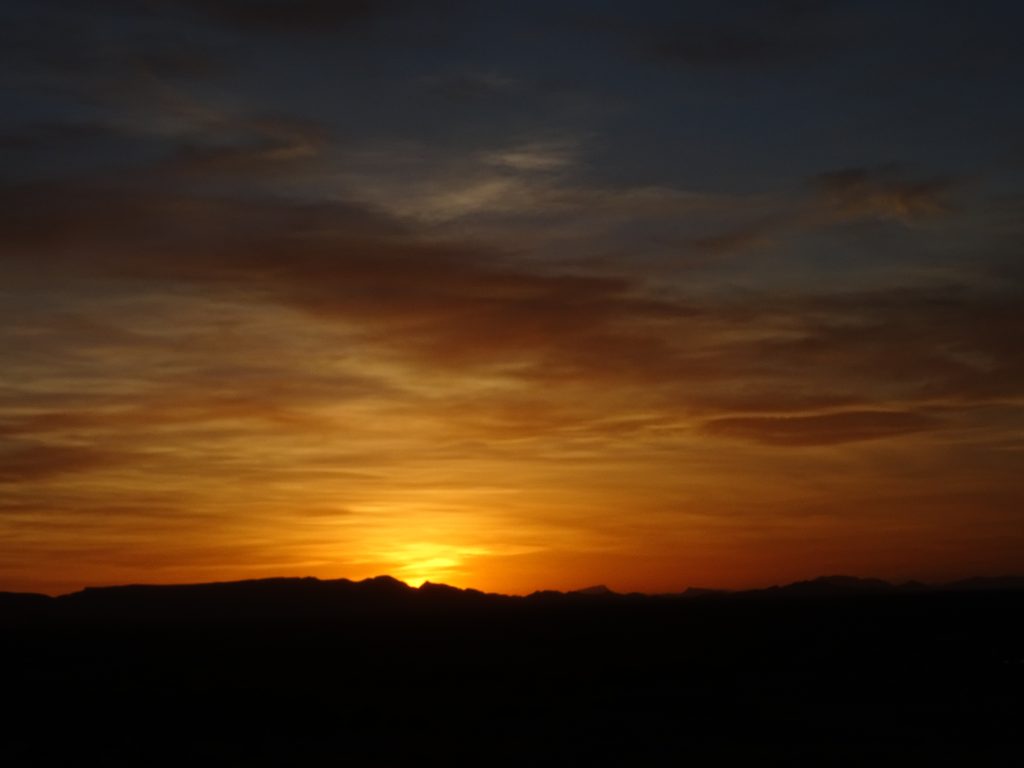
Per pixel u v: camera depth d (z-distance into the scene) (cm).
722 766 3653
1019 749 3841
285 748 4231
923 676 6450
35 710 5656
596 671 7312
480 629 14925
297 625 18025
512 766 3738
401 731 4647
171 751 4200
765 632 11950
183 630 16662
